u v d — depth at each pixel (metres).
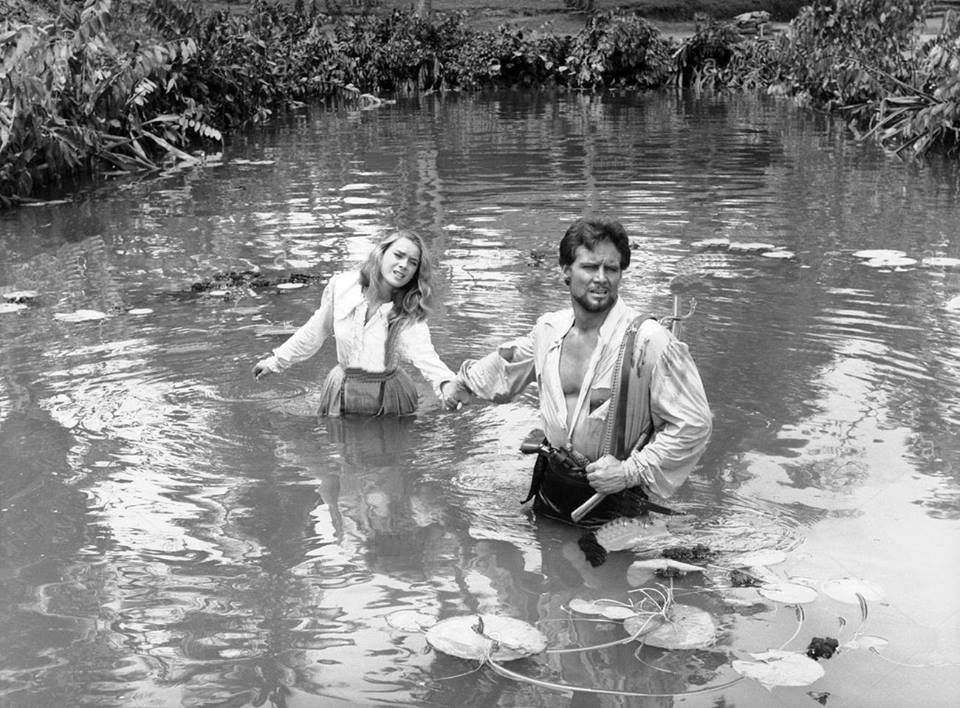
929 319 6.07
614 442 3.85
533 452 4.00
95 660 3.03
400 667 3.00
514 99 22.09
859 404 4.88
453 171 11.79
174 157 13.05
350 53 24.30
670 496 3.94
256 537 3.78
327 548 3.71
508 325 6.06
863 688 2.88
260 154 13.50
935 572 3.47
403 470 4.36
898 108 14.54
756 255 7.68
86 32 11.32
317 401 5.09
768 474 4.21
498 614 3.28
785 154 12.88
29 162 10.92
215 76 16.09
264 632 3.17
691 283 6.92
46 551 3.67
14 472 4.28
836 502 3.98
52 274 7.46
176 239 8.52
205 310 6.50
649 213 9.30
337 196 10.29
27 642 3.13
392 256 4.78
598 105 20.36
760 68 23.97
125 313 6.45
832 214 9.19
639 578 3.51
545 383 3.95
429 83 24.95
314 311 6.43
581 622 3.23
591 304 3.80
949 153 12.60
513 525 3.90
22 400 5.04
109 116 12.51
